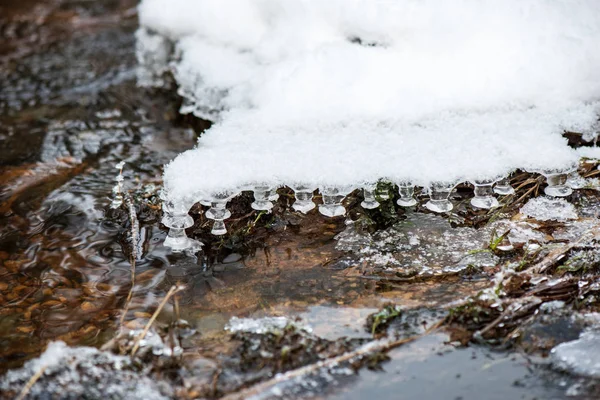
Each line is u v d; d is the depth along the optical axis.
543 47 3.83
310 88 3.78
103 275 3.46
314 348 2.86
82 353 2.88
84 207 4.09
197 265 3.45
